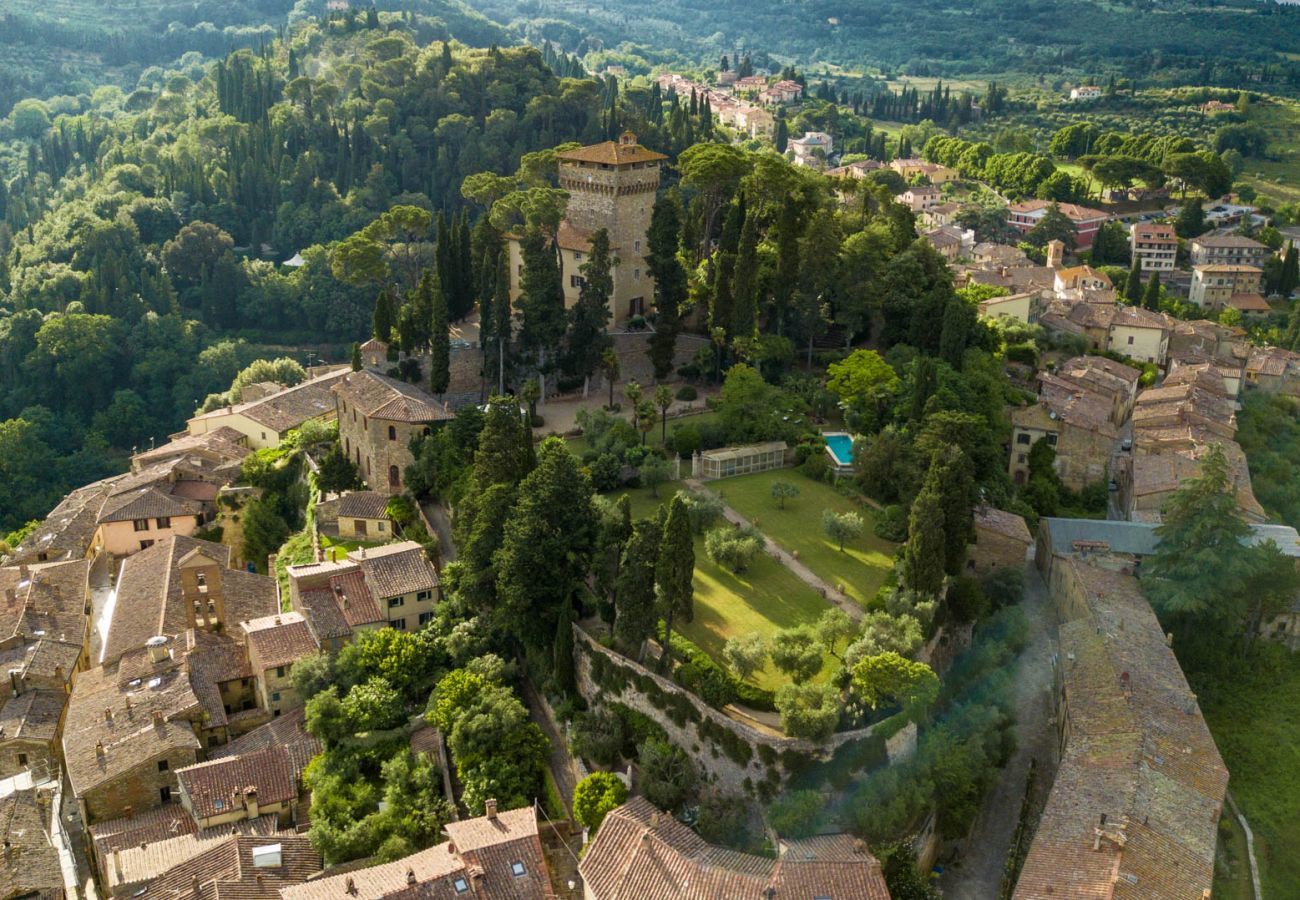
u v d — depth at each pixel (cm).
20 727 10219
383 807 8831
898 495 11981
